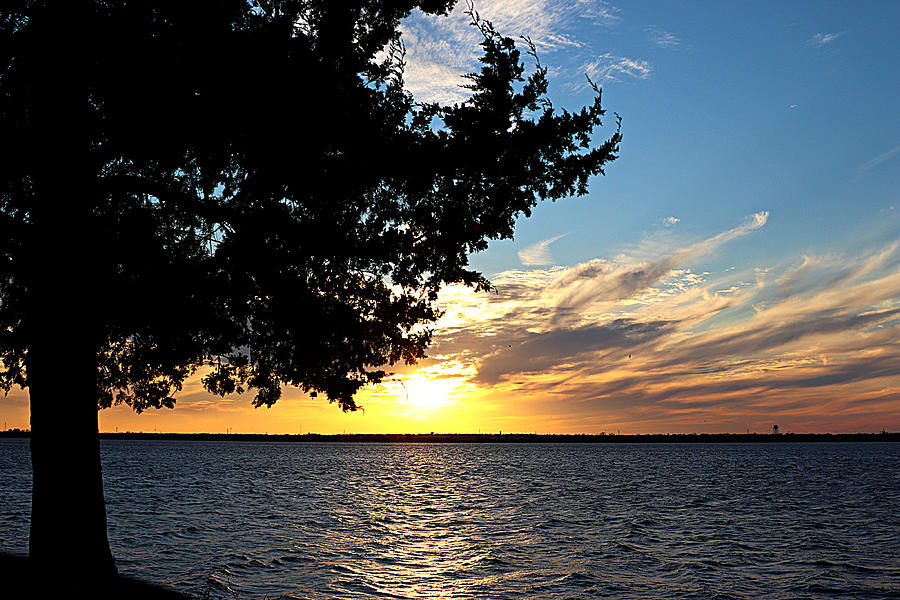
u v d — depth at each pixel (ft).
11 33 36.06
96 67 35.04
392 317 44.16
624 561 81.25
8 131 36.09
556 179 39.52
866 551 89.25
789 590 67.41
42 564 36.01
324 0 38.99
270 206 38.99
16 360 49.90
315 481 229.04
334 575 70.38
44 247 36.04
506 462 464.65
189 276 37.37
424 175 38.17
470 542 95.09
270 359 46.39
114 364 51.88
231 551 82.02
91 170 38.06
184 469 310.24
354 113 37.50
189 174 43.24
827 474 290.15
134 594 44.60
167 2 34.88
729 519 123.65
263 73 34.53
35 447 36.94
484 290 43.19
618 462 464.65
